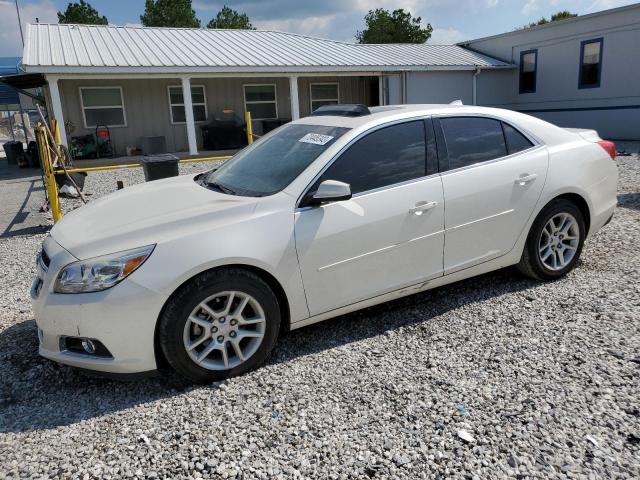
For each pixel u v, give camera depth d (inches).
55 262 116.9
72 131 638.5
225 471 92.4
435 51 859.4
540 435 97.7
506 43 828.6
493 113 160.6
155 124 689.6
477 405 107.9
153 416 109.7
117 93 661.9
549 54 762.8
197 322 117.5
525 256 166.1
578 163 169.3
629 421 100.3
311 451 96.7
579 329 137.5
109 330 111.3
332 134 142.9
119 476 92.0
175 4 2073.1
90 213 138.6
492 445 95.9
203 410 111.0
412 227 140.3
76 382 125.1
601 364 120.2
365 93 821.9
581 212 174.7
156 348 116.7
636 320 140.3
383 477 89.6
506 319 146.3
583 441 95.5
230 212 123.6
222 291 118.2
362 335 142.6
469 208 148.7
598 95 700.7
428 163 145.3
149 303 112.0
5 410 114.3
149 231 118.3
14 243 268.7
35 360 135.9
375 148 139.9
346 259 132.7
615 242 207.6
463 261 152.2
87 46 633.6
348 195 125.6
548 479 87.1
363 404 110.5
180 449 98.7
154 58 608.4
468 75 797.9
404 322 148.9
